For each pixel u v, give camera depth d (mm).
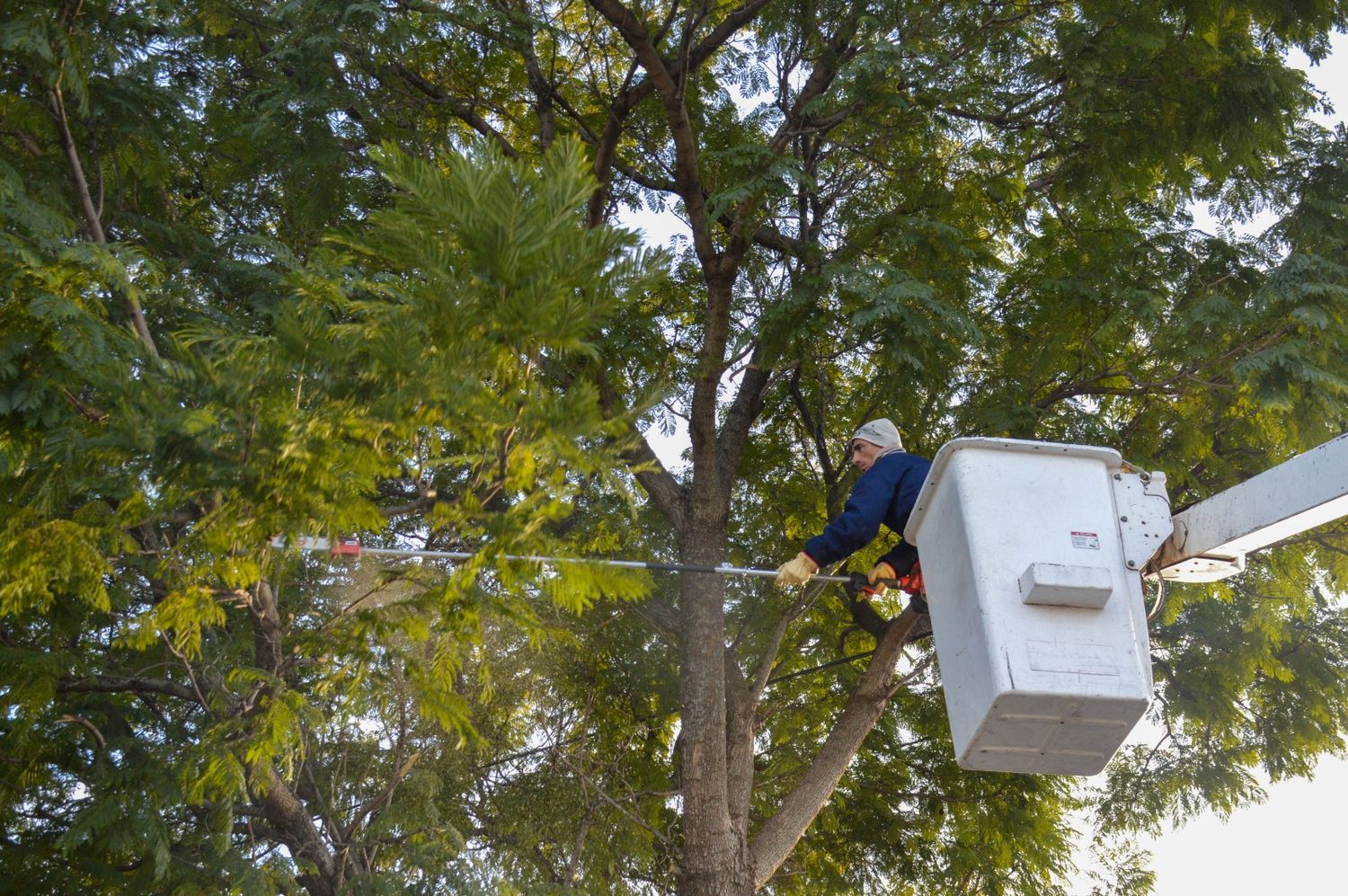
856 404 12438
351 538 5371
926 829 13875
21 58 6750
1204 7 11867
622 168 12477
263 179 11758
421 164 4078
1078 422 11242
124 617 8867
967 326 9727
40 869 8852
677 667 12906
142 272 6859
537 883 10914
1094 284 11250
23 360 5586
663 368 11078
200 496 4754
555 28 11492
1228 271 11539
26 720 8023
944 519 5508
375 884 9305
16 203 6129
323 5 10453
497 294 4191
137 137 8359
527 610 5371
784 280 11531
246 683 7621
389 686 9438
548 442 4406
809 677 13914
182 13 10828
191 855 9008
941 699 14211
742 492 13398
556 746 12242
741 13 10883
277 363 4461
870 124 11008
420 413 4469
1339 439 5312
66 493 5230
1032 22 12219
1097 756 5250
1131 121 11766
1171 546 5828
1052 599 5145
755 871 10531
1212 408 11570
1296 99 11805
